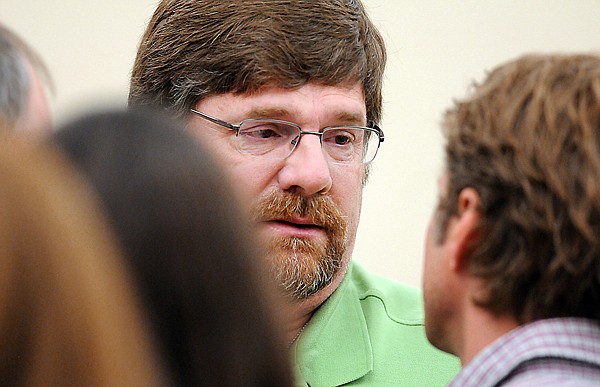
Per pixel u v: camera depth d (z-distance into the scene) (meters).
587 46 8.09
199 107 4.25
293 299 4.18
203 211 2.04
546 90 2.58
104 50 7.86
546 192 2.51
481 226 2.65
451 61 8.01
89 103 2.21
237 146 4.18
